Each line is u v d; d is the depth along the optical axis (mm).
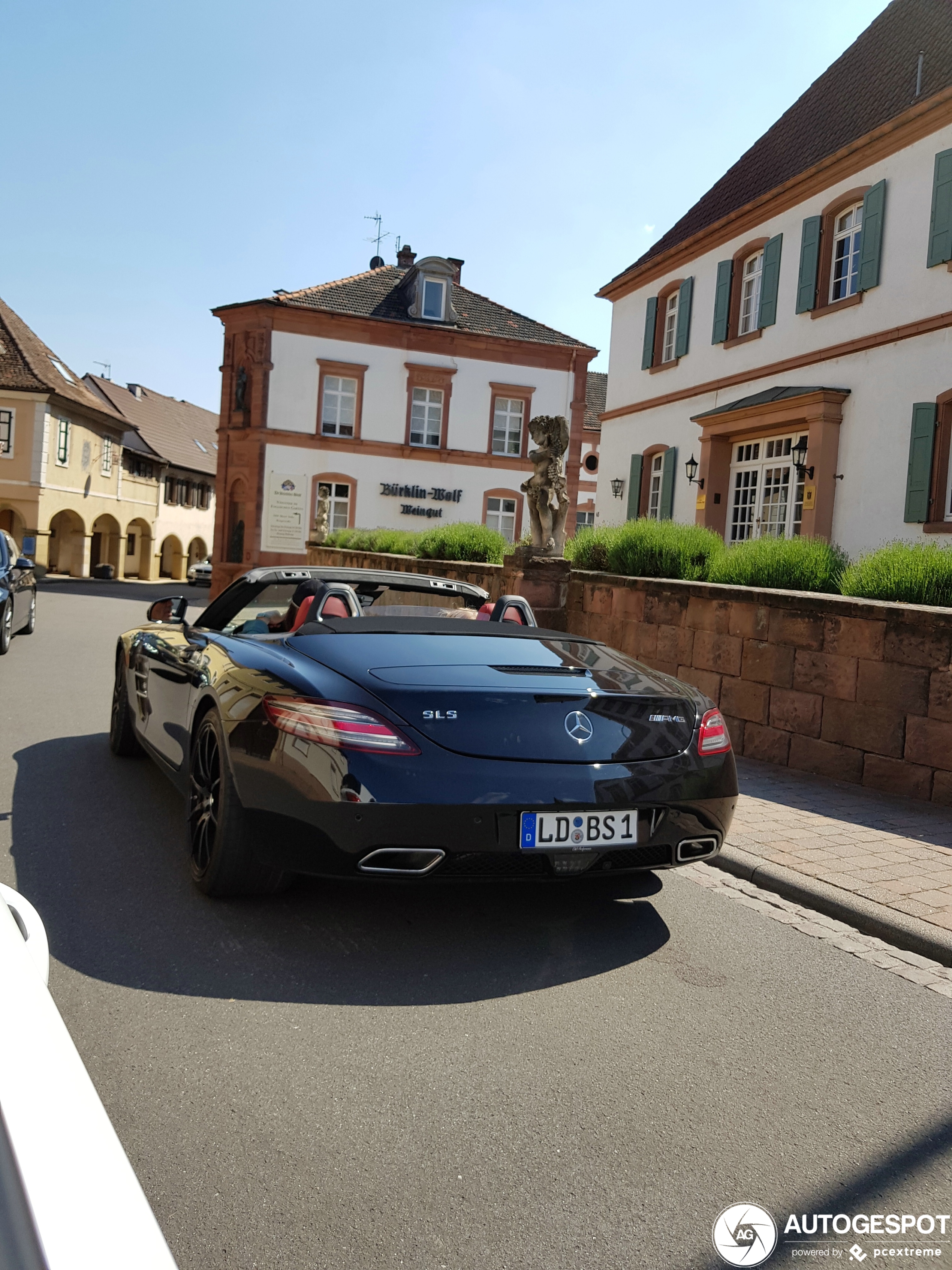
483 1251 1847
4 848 4242
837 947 3674
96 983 2945
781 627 7180
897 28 17438
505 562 11055
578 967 3303
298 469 30250
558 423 10516
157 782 5543
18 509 38844
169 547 55906
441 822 3043
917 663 6129
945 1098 2549
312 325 30047
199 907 3623
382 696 3172
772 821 5426
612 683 3553
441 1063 2586
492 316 32812
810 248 15125
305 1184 2023
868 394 13836
